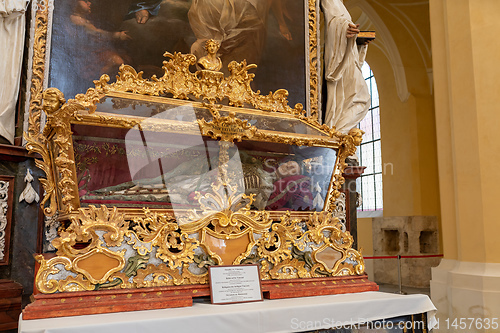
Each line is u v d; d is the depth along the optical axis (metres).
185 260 2.35
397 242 9.23
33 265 3.78
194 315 1.95
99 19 4.44
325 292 2.60
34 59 4.09
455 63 4.58
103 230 2.23
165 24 4.78
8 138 3.84
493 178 4.19
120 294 2.14
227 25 5.11
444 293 4.36
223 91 2.85
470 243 4.23
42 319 1.89
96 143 2.35
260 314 2.08
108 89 2.50
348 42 5.71
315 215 2.81
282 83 5.32
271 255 2.58
